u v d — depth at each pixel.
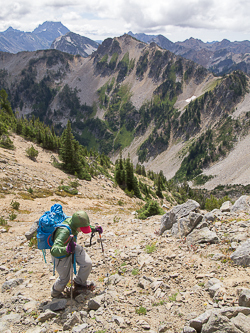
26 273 7.05
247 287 4.24
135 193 54.28
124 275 6.08
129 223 13.05
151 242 8.04
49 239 5.04
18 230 15.05
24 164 38.03
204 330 3.39
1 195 24.30
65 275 5.10
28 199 25.72
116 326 4.04
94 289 5.54
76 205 28.41
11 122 68.56
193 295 4.56
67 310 4.70
